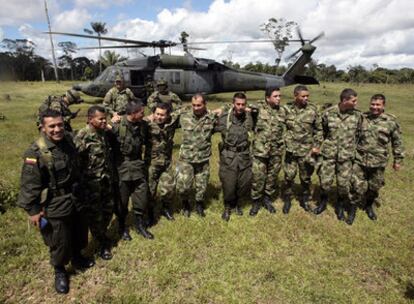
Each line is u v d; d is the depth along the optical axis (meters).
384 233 4.39
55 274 3.27
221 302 3.12
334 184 6.02
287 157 4.87
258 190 4.73
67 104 5.27
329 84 43.97
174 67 15.20
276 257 3.81
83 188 3.18
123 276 3.44
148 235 4.14
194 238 4.12
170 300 3.11
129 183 3.95
